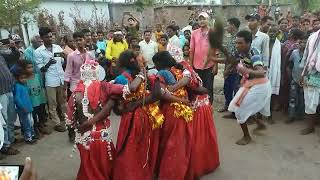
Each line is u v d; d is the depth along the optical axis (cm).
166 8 1847
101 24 1817
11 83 508
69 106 373
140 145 380
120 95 366
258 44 620
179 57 418
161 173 390
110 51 768
